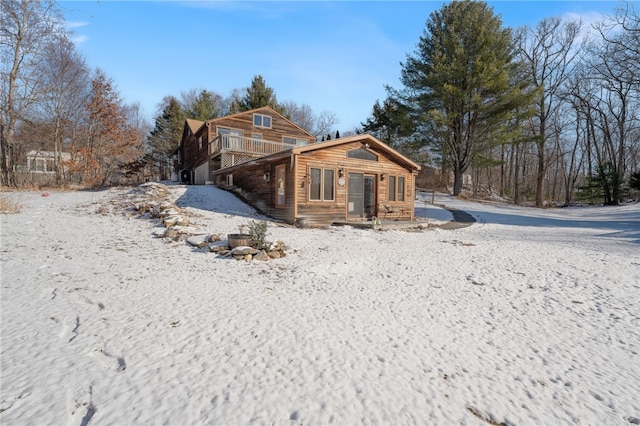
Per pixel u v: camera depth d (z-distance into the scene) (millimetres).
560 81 29047
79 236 7844
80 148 23844
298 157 11625
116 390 2283
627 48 20828
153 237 8117
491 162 24719
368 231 11094
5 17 18984
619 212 20203
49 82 22953
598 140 33688
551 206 28219
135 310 3736
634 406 2314
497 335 3410
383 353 2930
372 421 2057
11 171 19953
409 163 14688
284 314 3762
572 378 2654
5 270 5016
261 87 35656
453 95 21500
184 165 30438
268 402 2199
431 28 23750
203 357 2764
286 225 11352
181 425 1965
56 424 1946
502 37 21547
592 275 5738
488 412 2195
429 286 5059
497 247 8523
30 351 2779
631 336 3441
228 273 5410
